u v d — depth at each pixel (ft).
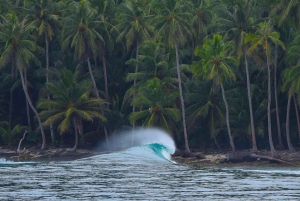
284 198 561.43
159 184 647.56
